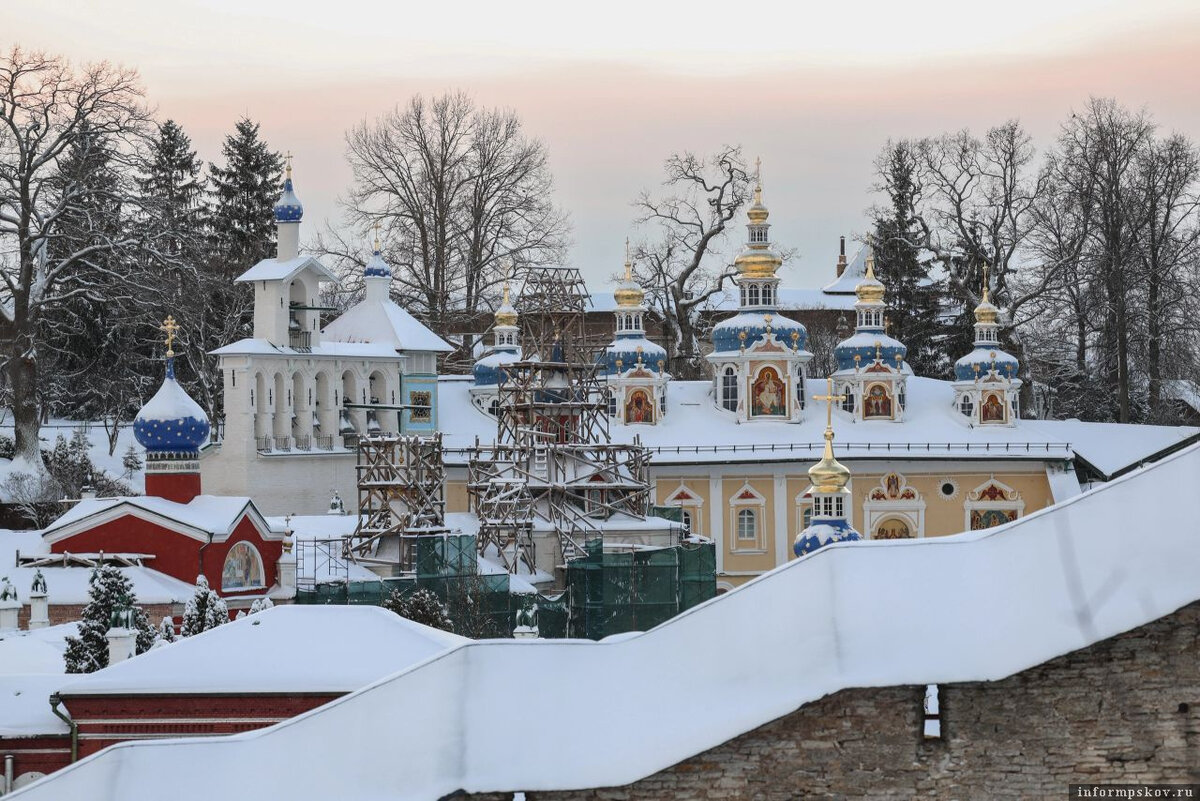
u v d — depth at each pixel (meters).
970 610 29.28
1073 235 147.12
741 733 29.53
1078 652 29.16
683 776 29.69
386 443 101.19
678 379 163.38
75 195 116.75
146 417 88.50
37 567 86.19
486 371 137.88
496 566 103.31
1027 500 136.88
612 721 29.77
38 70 113.88
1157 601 28.91
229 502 88.69
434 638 44.91
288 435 122.75
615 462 114.19
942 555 29.48
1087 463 137.62
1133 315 144.25
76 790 29.42
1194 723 28.88
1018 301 147.00
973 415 138.50
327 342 129.75
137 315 129.38
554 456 111.38
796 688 29.52
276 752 29.62
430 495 101.19
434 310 151.50
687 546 108.94
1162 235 143.88
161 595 82.88
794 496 136.25
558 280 115.38
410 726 29.72
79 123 116.25
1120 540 29.12
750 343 139.12
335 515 107.25
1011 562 29.31
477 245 153.00
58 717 45.69
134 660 45.53
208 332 146.38
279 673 44.28
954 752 29.33
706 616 29.81
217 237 161.25
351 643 45.84
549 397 115.38
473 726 29.73
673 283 163.12
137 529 86.25
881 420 138.62
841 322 180.50
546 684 29.88
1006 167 153.12
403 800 29.55
